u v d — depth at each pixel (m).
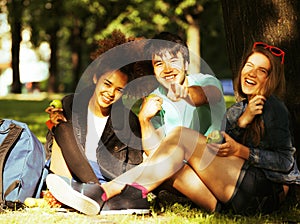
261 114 5.04
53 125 5.40
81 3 30.64
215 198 5.11
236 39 6.30
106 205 5.05
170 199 5.62
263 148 5.07
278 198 5.12
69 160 5.23
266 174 5.03
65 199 5.01
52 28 36.56
